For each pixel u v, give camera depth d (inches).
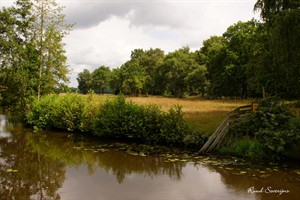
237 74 1514.5
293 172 388.5
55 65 960.9
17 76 912.9
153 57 3619.6
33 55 941.2
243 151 468.1
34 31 940.6
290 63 523.5
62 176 388.5
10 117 1114.7
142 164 445.1
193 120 666.2
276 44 531.5
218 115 762.2
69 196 314.7
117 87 3420.3
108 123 634.8
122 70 3341.5
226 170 402.6
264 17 641.0
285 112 499.2
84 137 687.1
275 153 442.3
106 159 476.7
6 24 944.9
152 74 3398.1
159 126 581.3
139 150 532.7
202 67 2252.7
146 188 340.5
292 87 596.7
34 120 834.2
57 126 792.9
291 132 433.4
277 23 530.0
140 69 3189.0
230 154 479.8
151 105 634.2
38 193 323.9
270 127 468.4
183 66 2534.5
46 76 940.0
